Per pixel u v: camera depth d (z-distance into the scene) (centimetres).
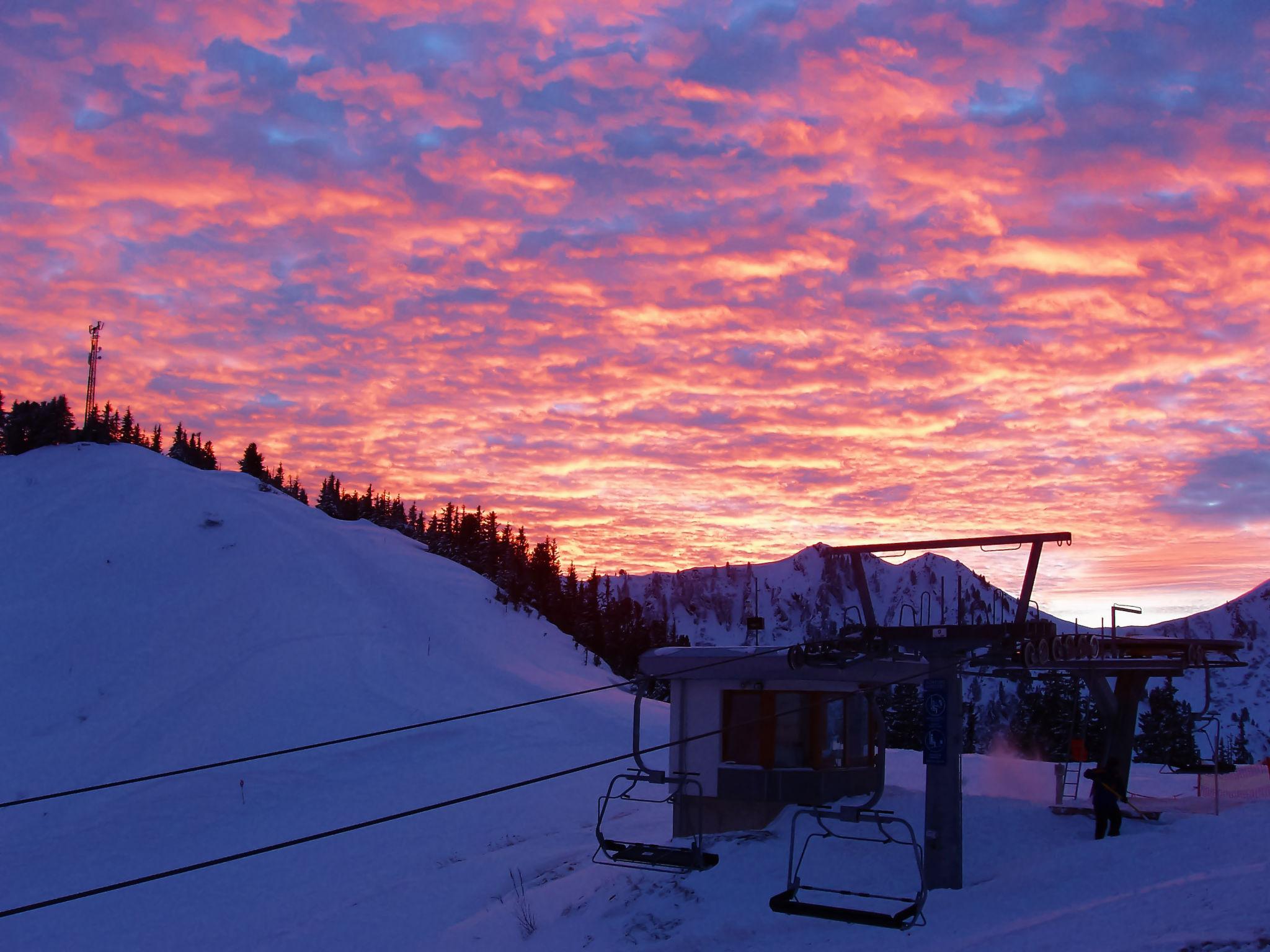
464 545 11600
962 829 2300
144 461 9438
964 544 2070
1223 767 3484
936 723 2091
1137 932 1506
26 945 3056
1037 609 2011
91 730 5244
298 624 6750
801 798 2492
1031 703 7381
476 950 2294
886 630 2138
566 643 9300
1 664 5888
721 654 2539
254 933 2966
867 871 2161
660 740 6038
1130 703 2409
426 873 3294
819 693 2570
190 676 5903
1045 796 3344
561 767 5069
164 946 2962
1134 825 2297
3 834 4075
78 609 6619
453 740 5384
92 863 3756
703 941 1933
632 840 3008
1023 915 1784
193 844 3959
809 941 1853
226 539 7919
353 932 2738
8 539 7669
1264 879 1612
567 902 2400
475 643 7600
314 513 10156
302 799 4488
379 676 6138
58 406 9962
